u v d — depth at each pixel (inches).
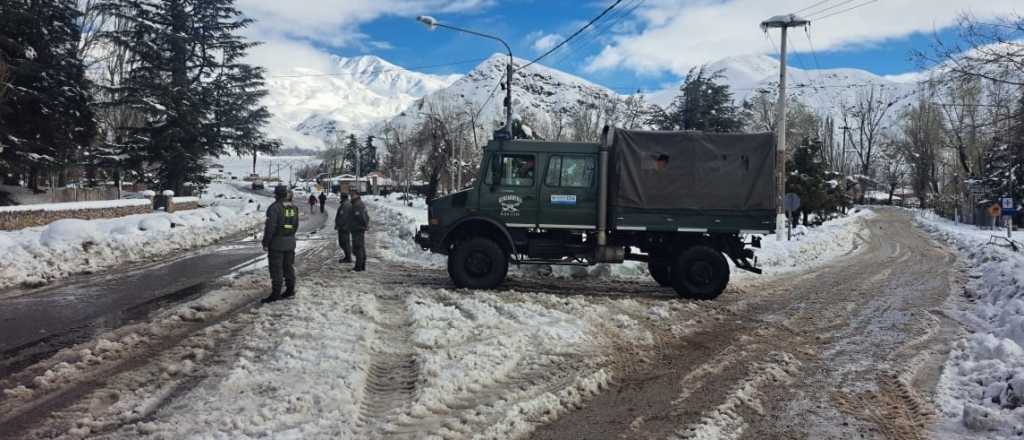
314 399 205.3
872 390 241.3
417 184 3339.1
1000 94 478.3
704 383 246.2
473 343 283.6
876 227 1625.2
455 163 2229.3
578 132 2253.9
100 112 2012.8
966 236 1178.6
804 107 3036.4
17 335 305.6
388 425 189.8
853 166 3939.5
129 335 295.4
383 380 235.8
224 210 1279.5
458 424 192.2
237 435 176.9
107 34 1793.8
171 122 1894.7
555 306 380.8
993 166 1781.5
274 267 379.2
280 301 375.6
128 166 1843.0
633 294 452.8
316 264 597.9
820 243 946.1
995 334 326.3
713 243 447.2
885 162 4005.9
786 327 354.6
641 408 217.0
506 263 442.3
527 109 2908.5
